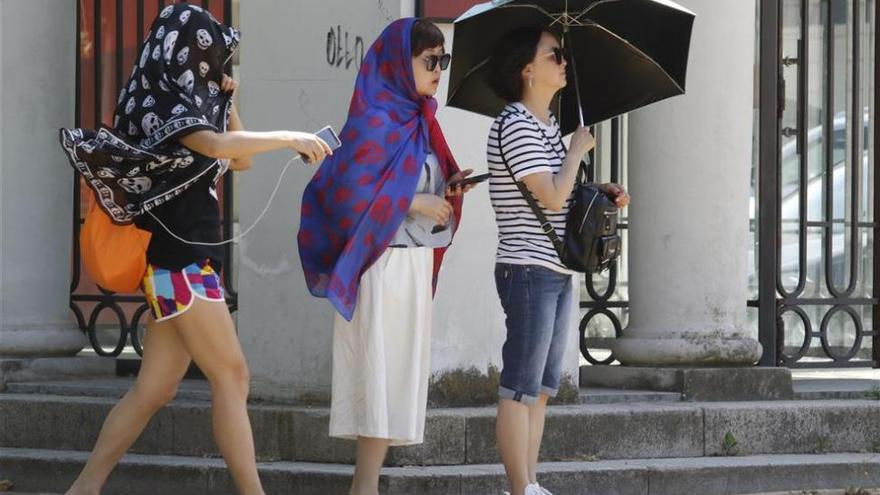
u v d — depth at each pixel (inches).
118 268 703.7
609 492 858.1
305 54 892.6
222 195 1015.0
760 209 1074.1
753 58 1045.2
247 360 909.8
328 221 752.3
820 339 1106.1
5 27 1020.5
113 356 1057.5
